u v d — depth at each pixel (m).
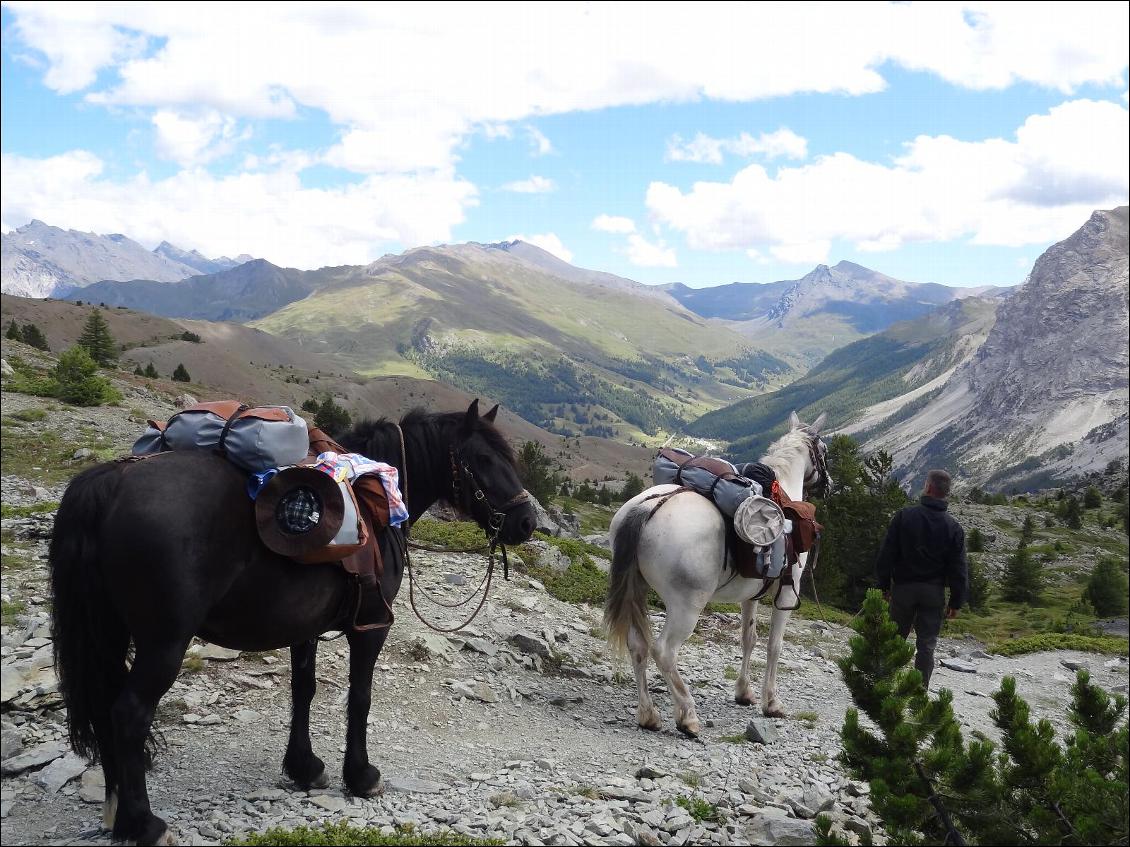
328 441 6.13
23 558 12.41
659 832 6.30
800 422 11.53
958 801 5.88
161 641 4.69
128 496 4.72
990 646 22.89
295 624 5.46
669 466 9.74
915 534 10.93
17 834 5.43
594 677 11.74
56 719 7.56
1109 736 6.79
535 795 6.79
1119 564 42.44
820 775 8.37
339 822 5.74
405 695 9.41
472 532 18.25
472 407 6.88
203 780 6.49
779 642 10.56
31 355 56.44
